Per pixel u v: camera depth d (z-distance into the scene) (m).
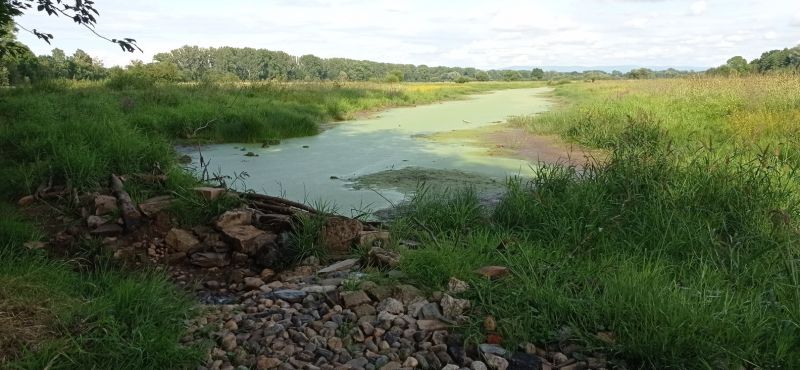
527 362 2.80
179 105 13.82
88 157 5.92
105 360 2.70
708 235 4.35
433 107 21.52
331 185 7.13
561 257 4.02
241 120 11.41
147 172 6.21
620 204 5.05
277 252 4.23
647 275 3.49
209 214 4.86
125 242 4.45
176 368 2.71
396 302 3.32
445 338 3.03
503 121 15.50
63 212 5.05
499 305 3.25
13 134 7.52
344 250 4.42
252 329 3.12
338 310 3.30
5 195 5.59
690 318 2.90
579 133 10.93
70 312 2.95
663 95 16.05
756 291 3.48
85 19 5.83
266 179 7.49
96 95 14.62
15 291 3.04
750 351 2.81
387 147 10.39
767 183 5.47
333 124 14.70
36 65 26.06
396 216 5.59
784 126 9.17
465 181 7.33
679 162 6.06
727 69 29.41
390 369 2.76
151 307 3.15
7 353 2.63
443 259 3.73
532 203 5.19
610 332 3.00
